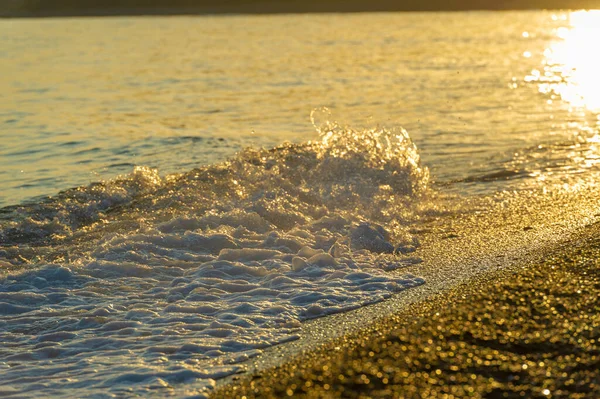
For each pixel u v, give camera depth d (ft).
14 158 53.93
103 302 25.86
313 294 25.71
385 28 263.90
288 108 79.92
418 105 81.76
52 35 230.27
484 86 100.42
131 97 90.17
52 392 18.53
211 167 44.80
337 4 483.10
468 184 45.27
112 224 36.65
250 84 102.89
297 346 20.90
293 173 43.27
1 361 20.86
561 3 500.74
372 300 25.03
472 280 26.11
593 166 49.21
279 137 62.08
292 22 313.73
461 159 52.39
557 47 177.99
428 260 30.22
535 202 39.83
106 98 89.25
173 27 279.90
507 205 39.63
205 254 31.22
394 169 43.68
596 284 22.22
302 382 16.60
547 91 94.58
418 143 58.59
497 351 17.30
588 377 15.83
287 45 180.34
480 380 15.72
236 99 87.81
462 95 90.63
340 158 43.91
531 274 23.50
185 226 34.68
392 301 24.82
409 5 479.82
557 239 31.12
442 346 17.62
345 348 19.24
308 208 38.52
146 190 41.88
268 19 349.00
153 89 98.17
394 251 32.07
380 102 84.28
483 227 35.35
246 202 38.78
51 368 20.17
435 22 313.12
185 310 24.57
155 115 75.56
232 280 27.71
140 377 19.07
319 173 43.27
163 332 22.58
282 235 32.91
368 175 43.14
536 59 145.59
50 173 49.01
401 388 15.39
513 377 15.85
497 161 51.49
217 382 18.48
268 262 29.91
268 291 26.32
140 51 163.63
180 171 49.01
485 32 241.35
